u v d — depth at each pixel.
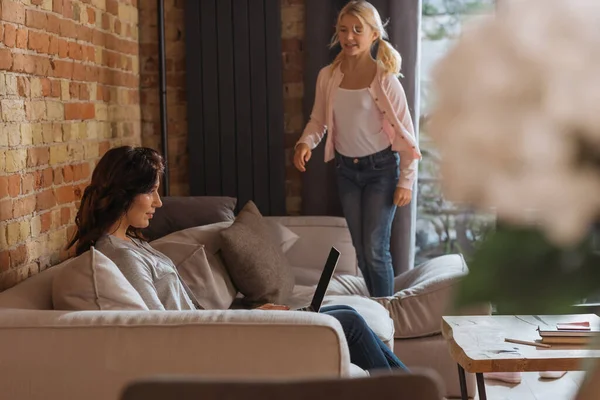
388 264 4.34
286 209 5.08
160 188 4.93
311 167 4.96
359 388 1.17
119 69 4.49
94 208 2.75
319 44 4.87
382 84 4.11
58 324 2.21
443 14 4.92
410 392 1.17
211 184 5.01
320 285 3.24
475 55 0.54
